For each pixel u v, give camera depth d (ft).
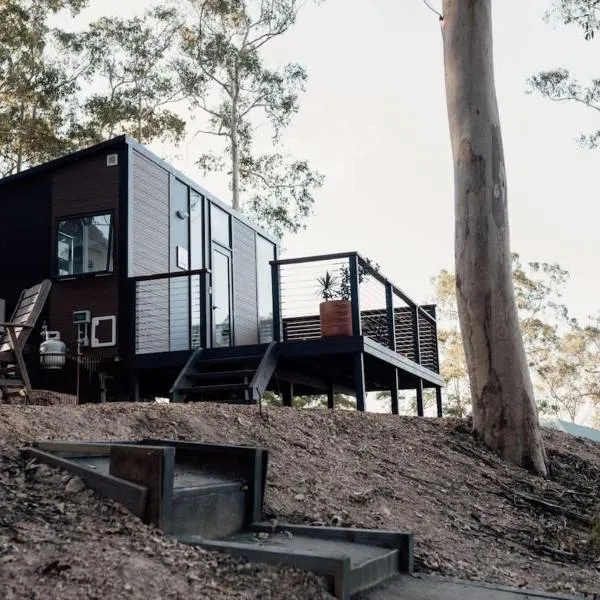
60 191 33.81
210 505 12.15
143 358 30.83
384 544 13.08
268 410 21.25
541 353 92.38
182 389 27.53
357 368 28.84
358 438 21.45
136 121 72.28
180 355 30.22
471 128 26.04
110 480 11.16
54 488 11.39
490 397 25.07
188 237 36.91
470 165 25.91
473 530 17.11
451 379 89.92
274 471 16.37
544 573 15.05
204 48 70.85
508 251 25.86
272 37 72.64
